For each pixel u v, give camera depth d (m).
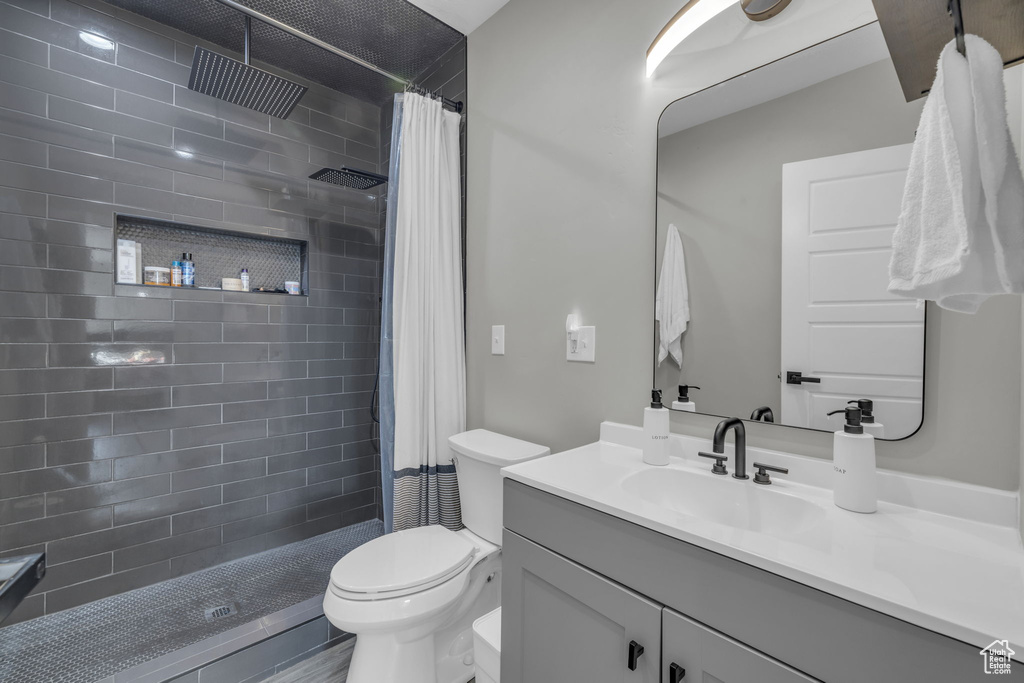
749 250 1.10
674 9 1.25
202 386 2.17
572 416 1.52
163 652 1.53
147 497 2.02
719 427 1.03
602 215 1.43
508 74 1.79
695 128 1.20
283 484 2.43
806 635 0.60
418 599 1.26
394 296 1.84
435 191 1.91
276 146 2.39
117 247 1.95
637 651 0.78
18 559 0.65
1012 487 0.77
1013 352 0.78
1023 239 0.53
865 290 0.93
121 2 1.92
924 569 0.62
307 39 1.74
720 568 0.69
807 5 1.02
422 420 1.87
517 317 1.73
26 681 1.41
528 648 1.02
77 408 1.86
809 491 0.95
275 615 1.75
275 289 2.46
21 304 1.75
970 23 0.60
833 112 0.97
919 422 0.87
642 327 1.32
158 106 2.04
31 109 1.76
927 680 0.51
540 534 1.01
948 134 0.56
